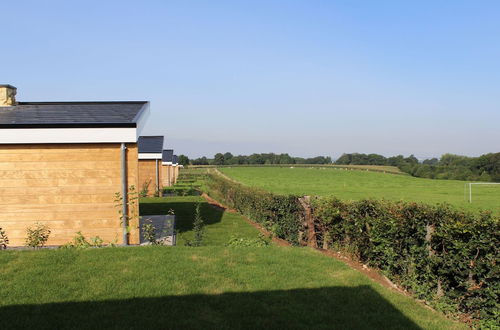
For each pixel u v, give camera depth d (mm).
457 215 5898
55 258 7328
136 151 9922
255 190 16594
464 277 5691
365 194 37594
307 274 7027
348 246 8555
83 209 9820
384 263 7410
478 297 5457
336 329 5051
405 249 6777
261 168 99562
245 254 8156
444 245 5965
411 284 6535
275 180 60219
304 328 5039
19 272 6582
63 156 9766
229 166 109000
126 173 9898
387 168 97125
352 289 6406
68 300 5586
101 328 4820
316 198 10188
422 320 5414
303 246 9961
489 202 29516
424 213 6348
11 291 5820
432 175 72188
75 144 9781
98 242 9172
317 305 5758
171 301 5672
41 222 9727
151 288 6082
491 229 5250
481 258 5367
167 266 7078
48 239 9734
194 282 6406
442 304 5879
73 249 8109
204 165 113625
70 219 9805
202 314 5328
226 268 7145
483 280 5352
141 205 20562
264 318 5270
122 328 4832
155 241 9711
